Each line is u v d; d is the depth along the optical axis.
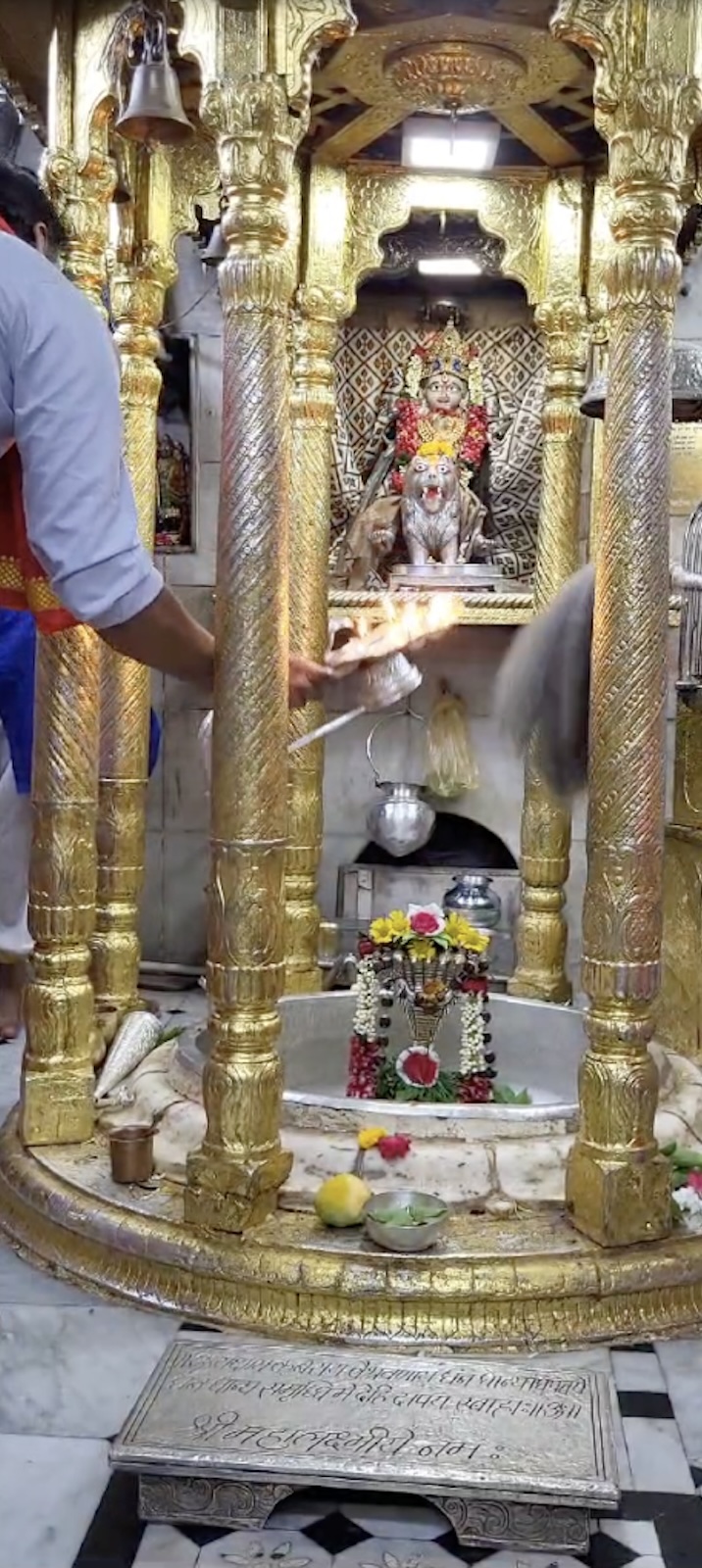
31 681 3.25
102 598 1.74
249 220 2.52
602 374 4.07
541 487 4.46
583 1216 2.60
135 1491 2.03
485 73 3.44
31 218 2.13
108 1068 3.37
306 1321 2.47
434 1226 2.52
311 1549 1.90
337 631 4.66
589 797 2.59
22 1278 2.73
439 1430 2.02
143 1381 2.33
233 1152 2.61
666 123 2.45
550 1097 3.77
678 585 3.63
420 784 5.25
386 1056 3.36
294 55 2.53
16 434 1.70
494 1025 3.96
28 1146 3.06
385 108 3.75
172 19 2.98
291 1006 3.82
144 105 2.98
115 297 3.75
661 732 2.54
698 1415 2.25
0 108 2.66
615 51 2.46
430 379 5.20
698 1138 2.98
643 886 2.54
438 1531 1.96
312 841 4.30
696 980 3.83
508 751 5.21
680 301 4.88
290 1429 2.01
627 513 2.49
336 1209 2.59
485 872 5.13
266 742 2.55
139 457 3.76
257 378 2.51
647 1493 2.04
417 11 3.10
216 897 2.60
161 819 5.42
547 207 4.20
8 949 3.48
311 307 4.23
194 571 5.30
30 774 3.28
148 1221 2.66
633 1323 2.52
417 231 4.76
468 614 4.78
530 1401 2.12
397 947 3.28
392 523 5.13
